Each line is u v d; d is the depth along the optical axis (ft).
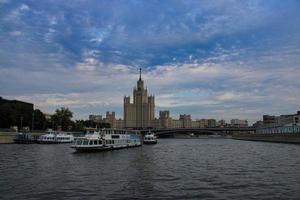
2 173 192.13
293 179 170.40
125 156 321.73
